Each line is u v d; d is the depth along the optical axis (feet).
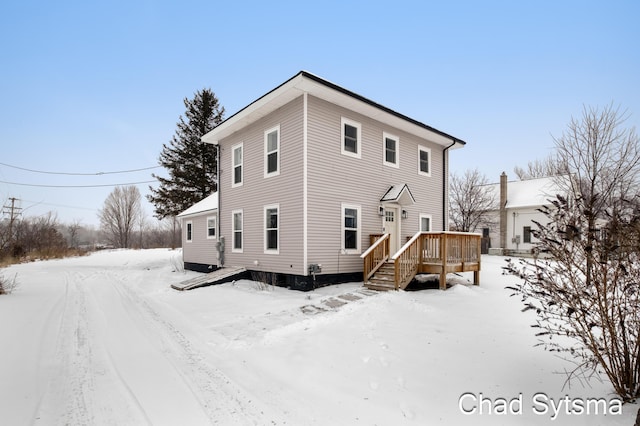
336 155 34.94
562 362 13.16
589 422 9.01
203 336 18.86
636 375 9.81
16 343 16.72
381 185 39.70
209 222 53.06
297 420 9.90
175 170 83.82
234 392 11.78
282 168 35.17
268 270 36.76
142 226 194.39
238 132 43.47
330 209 34.04
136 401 11.01
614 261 9.60
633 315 9.76
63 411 10.30
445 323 18.88
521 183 90.02
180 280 45.29
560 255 10.27
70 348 16.53
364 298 24.89
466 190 91.40
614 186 34.32
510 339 16.07
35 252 94.79
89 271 59.67
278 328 19.25
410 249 29.04
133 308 26.76
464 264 30.91
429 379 12.26
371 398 11.18
